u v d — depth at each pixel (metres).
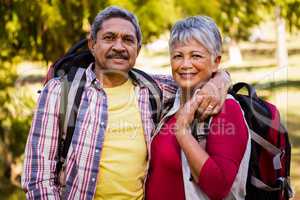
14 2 5.21
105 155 2.39
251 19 5.30
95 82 2.45
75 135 2.37
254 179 2.30
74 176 2.36
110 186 2.38
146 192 2.40
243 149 2.22
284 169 2.41
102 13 2.54
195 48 2.35
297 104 7.90
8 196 5.85
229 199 2.24
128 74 2.60
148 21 4.70
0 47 5.50
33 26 5.26
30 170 2.36
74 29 5.12
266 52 17.48
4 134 5.89
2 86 5.82
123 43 2.50
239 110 2.29
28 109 5.88
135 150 2.42
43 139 2.37
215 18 4.89
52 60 5.32
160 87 2.58
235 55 15.85
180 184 2.29
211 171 2.13
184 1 4.78
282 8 5.38
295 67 11.63
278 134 2.35
